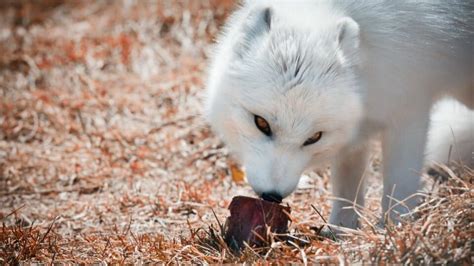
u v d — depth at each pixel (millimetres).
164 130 13836
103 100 14820
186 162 12703
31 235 8938
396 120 8641
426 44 8484
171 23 17734
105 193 11648
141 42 17250
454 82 9133
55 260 8422
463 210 7797
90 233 9641
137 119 14367
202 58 16641
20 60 16766
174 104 14766
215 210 10281
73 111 14625
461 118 10812
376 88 8289
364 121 8484
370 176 11609
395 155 8703
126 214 10477
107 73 16422
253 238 8164
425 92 8641
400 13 8461
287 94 7598
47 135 14023
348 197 9625
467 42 9047
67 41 17516
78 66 16562
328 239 8023
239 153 8594
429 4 8656
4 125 14172
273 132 7785
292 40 7844
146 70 16422
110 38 17312
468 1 9055
